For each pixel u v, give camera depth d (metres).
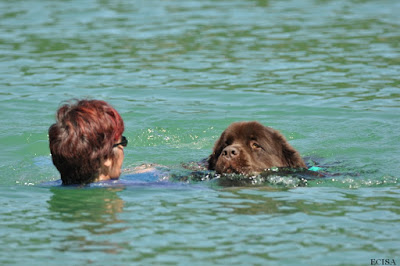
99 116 12.11
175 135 18.53
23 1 45.72
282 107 21.22
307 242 9.65
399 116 19.86
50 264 8.83
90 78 25.30
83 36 33.69
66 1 45.62
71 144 12.02
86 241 9.68
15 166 15.30
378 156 16.02
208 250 9.32
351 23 36.50
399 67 26.33
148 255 9.12
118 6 43.44
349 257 9.09
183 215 10.88
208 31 34.75
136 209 11.20
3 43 31.98
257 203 11.65
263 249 9.37
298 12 40.66
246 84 24.30
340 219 10.72
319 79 24.84
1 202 11.74
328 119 19.84
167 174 13.92
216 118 20.06
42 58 28.88
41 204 11.57
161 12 40.94
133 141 17.97
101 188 12.47
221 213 10.99
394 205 11.58
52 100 21.95
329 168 14.87
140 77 25.53
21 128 18.70
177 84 24.42
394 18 37.59
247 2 45.00
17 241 9.70
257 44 31.58
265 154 14.20
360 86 23.66
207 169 14.67
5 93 22.78
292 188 12.84
